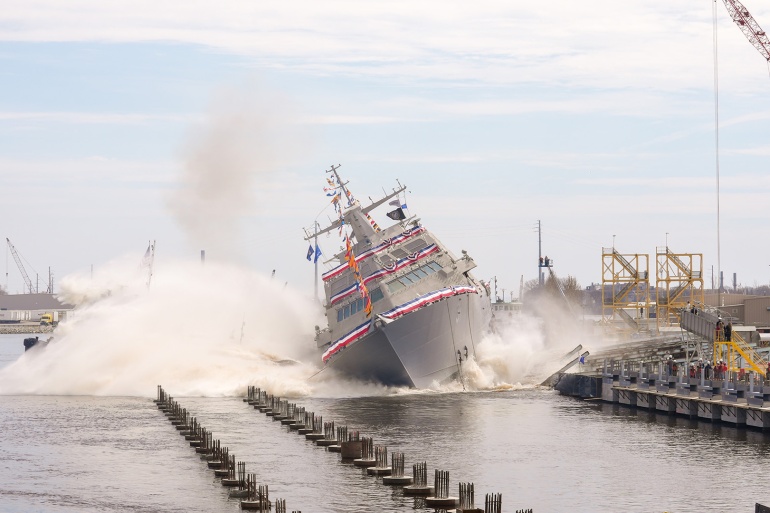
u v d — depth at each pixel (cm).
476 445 9731
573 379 13312
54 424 11338
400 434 10331
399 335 12756
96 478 8638
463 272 13925
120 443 10156
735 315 17325
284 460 9138
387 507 7512
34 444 10112
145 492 8162
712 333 12275
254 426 11038
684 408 11312
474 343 13962
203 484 8400
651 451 9338
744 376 10888
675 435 10112
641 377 12144
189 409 12450
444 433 10388
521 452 9388
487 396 13212
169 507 7738
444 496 7650
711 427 10588
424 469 7969
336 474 8562
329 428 10300
